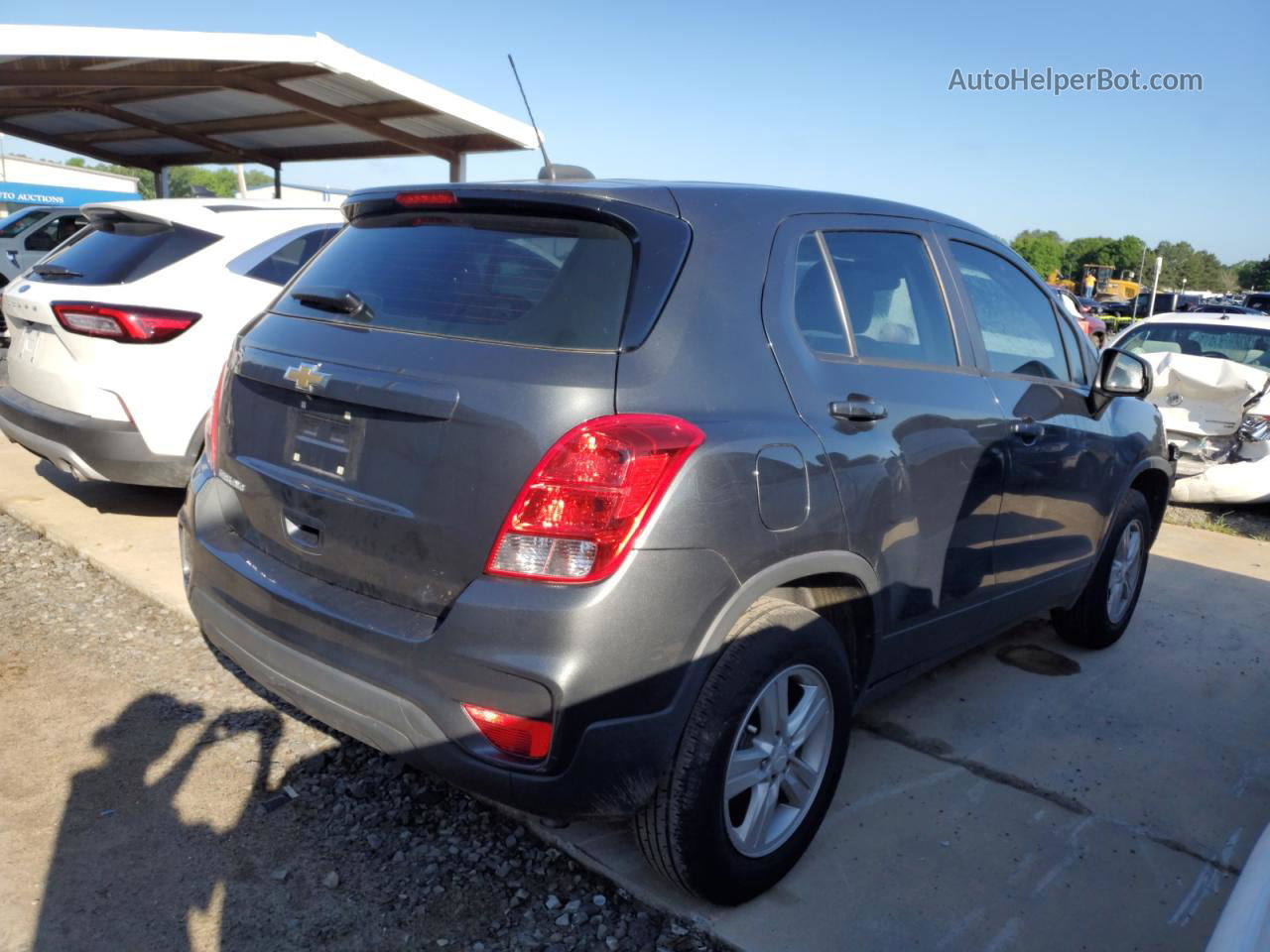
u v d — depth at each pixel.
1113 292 74.38
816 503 2.57
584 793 2.22
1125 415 4.37
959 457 3.14
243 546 2.80
